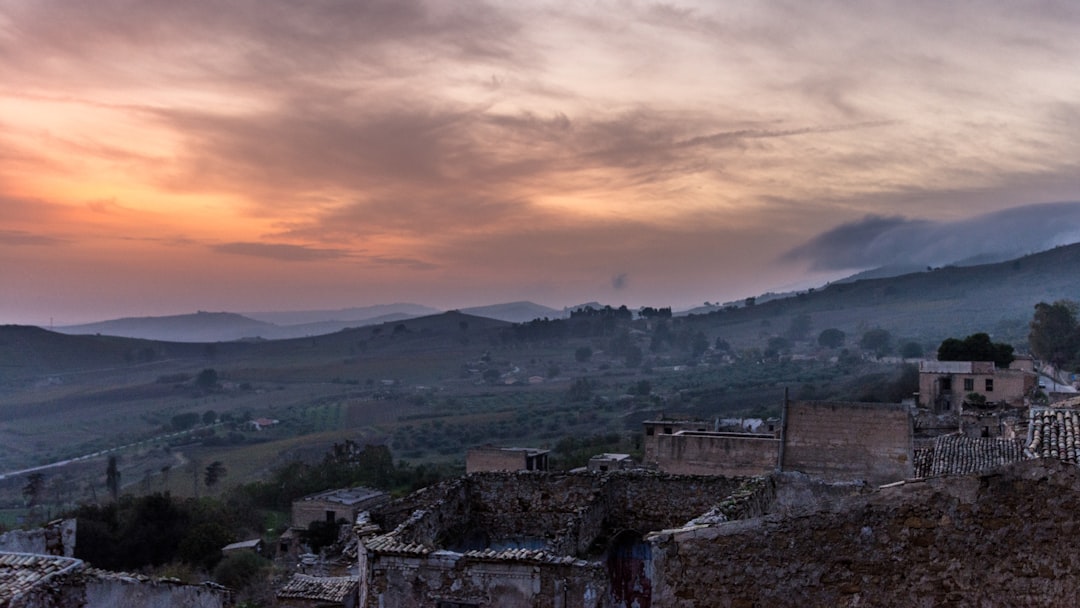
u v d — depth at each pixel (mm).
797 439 32781
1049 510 11789
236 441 181750
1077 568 11648
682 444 37125
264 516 89938
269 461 150875
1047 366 117750
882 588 12141
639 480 21984
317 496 82000
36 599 14352
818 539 12359
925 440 45156
